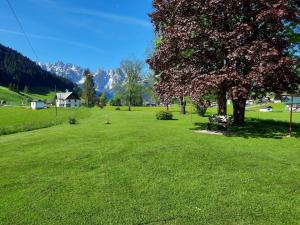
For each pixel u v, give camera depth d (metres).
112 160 13.51
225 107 23.84
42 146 17.19
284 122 30.97
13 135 25.41
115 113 58.78
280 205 8.80
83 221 7.93
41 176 11.47
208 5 21.27
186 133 21.44
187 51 24.33
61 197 9.43
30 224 7.81
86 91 174.38
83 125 31.14
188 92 20.86
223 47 21.62
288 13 20.42
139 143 17.16
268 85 22.39
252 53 19.62
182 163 12.93
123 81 98.69
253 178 11.06
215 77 19.94
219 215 8.20
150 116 44.84
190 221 7.91
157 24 26.56
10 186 10.46
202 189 9.98
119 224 7.79
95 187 10.23
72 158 13.97
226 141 18.06
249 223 7.79
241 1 20.89
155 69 25.33
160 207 8.68
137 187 10.20
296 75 22.33
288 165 12.80
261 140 18.64
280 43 21.78
